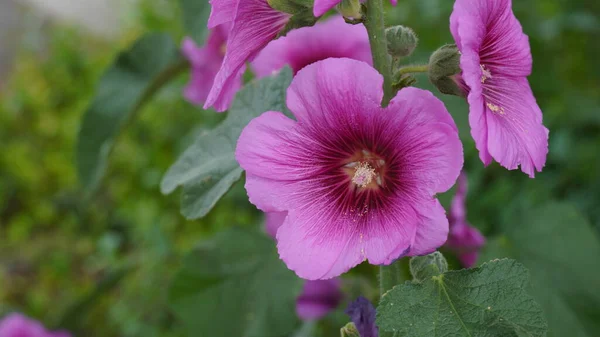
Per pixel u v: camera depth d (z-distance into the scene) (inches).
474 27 18.6
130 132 62.6
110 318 51.8
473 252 29.1
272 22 20.2
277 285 29.1
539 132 20.2
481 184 44.1
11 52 86.7
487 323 18.5
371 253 18.8
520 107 20.3
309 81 19.0
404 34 20.3
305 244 19.1
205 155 22.4
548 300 28.4
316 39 26.0
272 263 29.4
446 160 18.3
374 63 19.6
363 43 26.0
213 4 19.7
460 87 20.0
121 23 85.8
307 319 32.7
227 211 52.0
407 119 18.6
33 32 85.4
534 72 44.4
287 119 19.4
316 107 19.1
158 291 48.5
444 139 18.3
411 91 18.4
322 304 30.9
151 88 33.8
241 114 22.3
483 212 40.4
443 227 18.2
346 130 19.2
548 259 28.8
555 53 50.3
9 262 60.2
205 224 54.6
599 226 41.6
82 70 76.8
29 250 61.3
